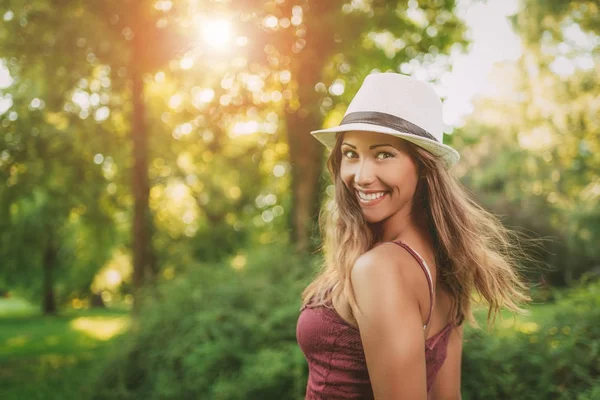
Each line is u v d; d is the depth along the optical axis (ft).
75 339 52.19
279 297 16.67
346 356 4.83
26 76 34.17
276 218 49.55
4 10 28.35
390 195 4.84
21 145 38.29
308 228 23.50
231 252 59.88
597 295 13.73
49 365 33.86
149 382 16.92
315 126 24.71
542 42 36.83
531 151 47.98
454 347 5.91
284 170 40.57
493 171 60.75
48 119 39.55
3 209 40.40
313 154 24.50
